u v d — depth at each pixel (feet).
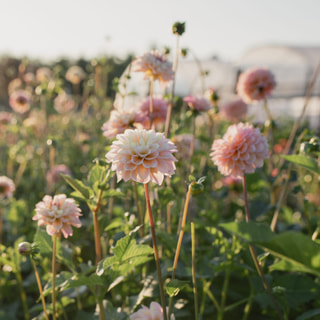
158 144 4.78
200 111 8.82
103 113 16.42
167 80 7.59
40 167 14.01
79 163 16.49
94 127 17.80
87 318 6.42
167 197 7.34
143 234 7.38
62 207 5.55
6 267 8.38
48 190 12.29
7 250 7.54
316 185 12.80
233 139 6.01
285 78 50.75
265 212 9.81
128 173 4.79
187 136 11.12
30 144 16.83
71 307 7.95
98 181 6.00
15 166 18.04
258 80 9.91
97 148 13.67
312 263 3.92
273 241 3.85
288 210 10.95
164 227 8.45
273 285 6.90
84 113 19.81
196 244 8.64
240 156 5.97
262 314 7.80
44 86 14.14
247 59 52.01
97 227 6.11
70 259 6.58
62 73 14.67
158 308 5.24
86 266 6.50
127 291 7.19
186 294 7.43
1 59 54.03
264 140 5.99
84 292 8.12
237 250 6.63
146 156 4.76
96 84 15.42
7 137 20.04
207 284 7.15
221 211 12.47
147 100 8.61
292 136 9.30
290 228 9.78
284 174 9.32
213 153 6.18
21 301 9.02
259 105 35.94
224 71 46.37
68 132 20.51
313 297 6.82
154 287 6.12
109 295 8.55
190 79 45.06
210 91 10.97
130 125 7.45
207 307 7.69
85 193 5.87
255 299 7.55
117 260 5.19
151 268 7.80
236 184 12.10
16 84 18.69
